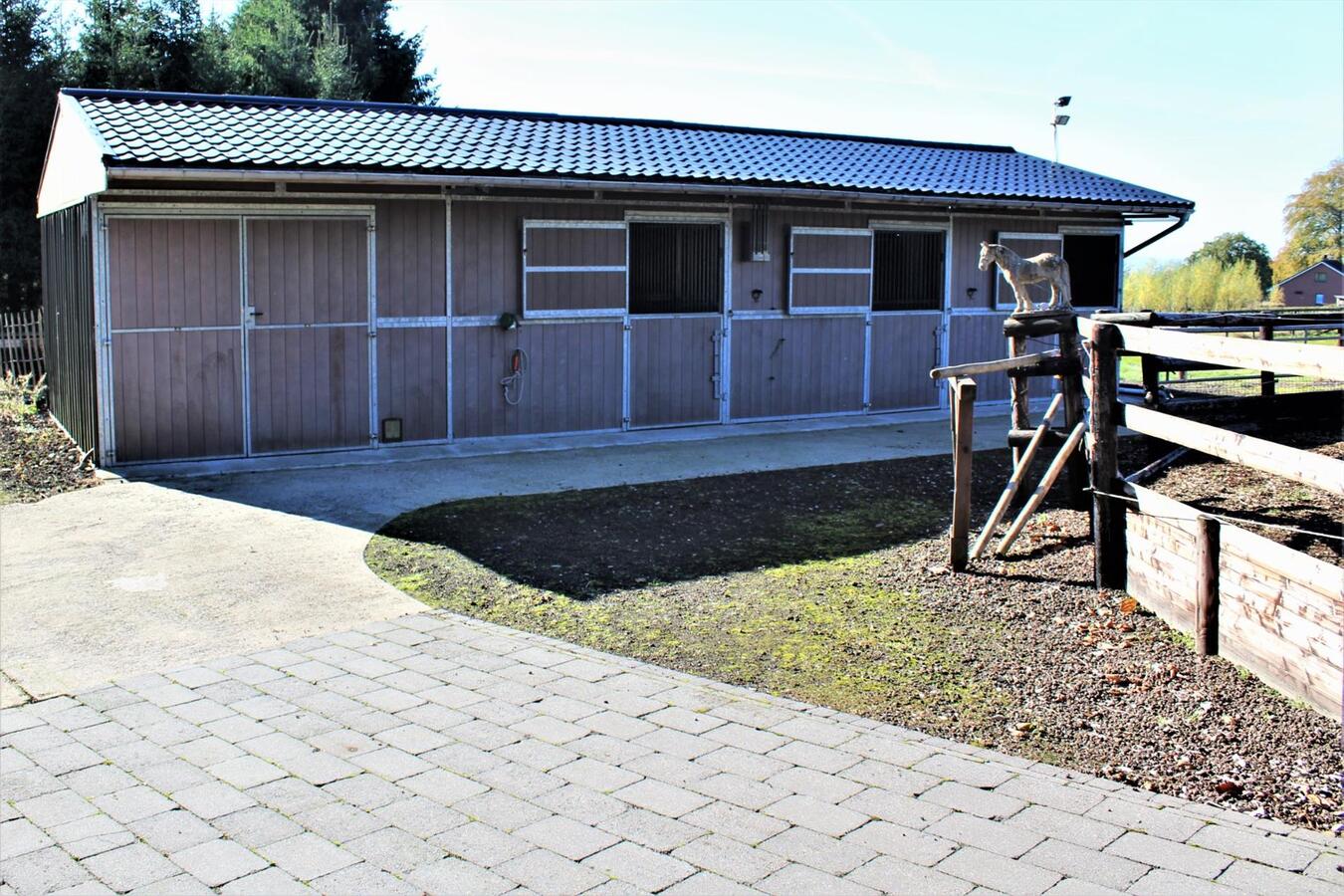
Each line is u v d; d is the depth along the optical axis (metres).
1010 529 7.43
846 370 13.86
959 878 3.58
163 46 27.52
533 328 11.86
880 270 13.98
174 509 8.83
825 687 5.30
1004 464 10.78
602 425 12.38
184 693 5.24
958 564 7.17
